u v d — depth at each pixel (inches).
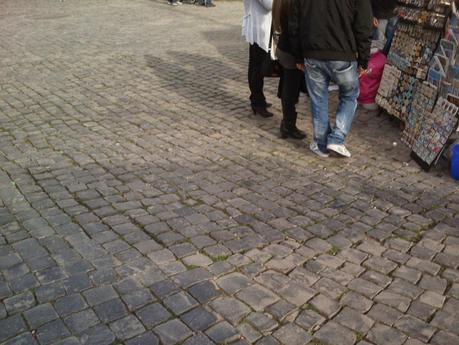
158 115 241.6
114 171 181.3
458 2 179.6
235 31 472.1
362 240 138.4
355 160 190.2
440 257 130.3
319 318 108.8
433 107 186.9
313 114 191.2
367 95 239.8
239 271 124.8
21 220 148.5
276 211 153.6
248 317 109.0
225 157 193.6
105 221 147.9
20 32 447.8
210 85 293.7
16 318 109.1
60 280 121.6
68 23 498.6
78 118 237.1
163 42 416.2
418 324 106.8
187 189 167.8
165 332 105.0
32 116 239.6
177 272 124.3
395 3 225.1
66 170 181.9
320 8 173.2
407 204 157.2
